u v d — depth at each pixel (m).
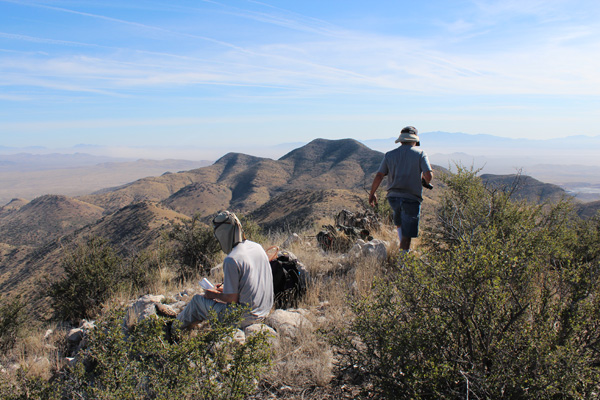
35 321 6.62
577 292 2.27
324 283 5.11
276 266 4.61
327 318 3.90
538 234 3.19
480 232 2.95
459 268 2.25
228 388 2.23
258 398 2.67
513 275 2.33
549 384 1.86
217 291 3.81
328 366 2.94
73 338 4.50
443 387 2.01
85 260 6.67
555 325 2.29
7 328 6.12
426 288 2.30
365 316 2.42
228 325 2.51
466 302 2.16
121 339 2.68
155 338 2.65
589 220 4.92
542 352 1.95
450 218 4.10
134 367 2.53
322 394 2.64
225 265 3.65
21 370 3.51
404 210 4.92
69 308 6.30
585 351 2.08
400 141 5.03
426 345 2.14
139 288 7.41
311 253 6.50
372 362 2.33
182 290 6.46
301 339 3.39
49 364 3.96
